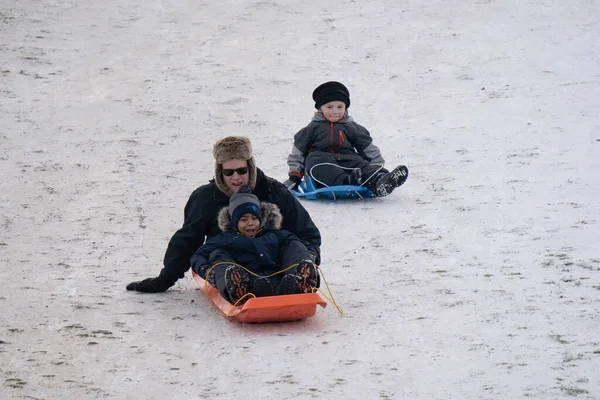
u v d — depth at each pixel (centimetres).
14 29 4797
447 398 1092
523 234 1858
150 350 1304
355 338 1330
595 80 3653
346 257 1797
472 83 3788
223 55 4397
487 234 1884
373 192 2272
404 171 2212
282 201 1537
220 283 1409
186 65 4238
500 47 4341
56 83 3931
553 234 1838
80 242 1961
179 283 1672
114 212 2216
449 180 2428
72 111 3481
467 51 4325
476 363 1200
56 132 3161
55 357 1277
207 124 3297
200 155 2862
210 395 1134
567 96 3425
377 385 1145
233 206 1465
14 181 2525
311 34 4719
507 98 3478
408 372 1184
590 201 2086
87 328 1402
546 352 1222
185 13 5203
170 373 1212
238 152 1489
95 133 3156
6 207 2255
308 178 2364
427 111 3403
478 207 2119
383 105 3547
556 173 2384
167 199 2344
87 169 2673
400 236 1930
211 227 1542
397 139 3012
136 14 5188
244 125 3284
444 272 1647
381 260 1759
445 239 1873
